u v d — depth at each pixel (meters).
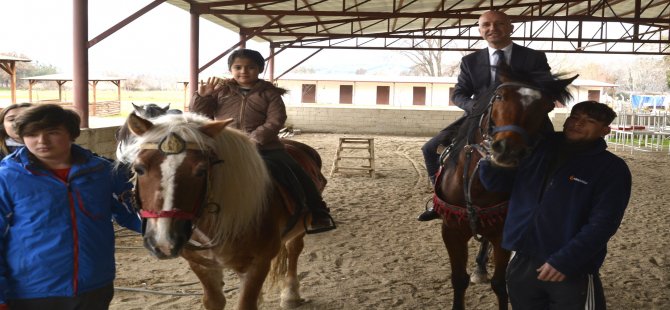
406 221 7.16
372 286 4.64
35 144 2.10
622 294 4.50
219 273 3.17
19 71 45.62
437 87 34.97
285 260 3.97
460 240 3.54
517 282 2.71
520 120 2.84
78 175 2.21
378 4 16.14
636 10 14.37
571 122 2.53
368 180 10.48
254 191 2.81
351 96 35.41
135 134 2.44
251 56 3.46
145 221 2.41
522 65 3.77
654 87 56.22
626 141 18.78
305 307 4.16
